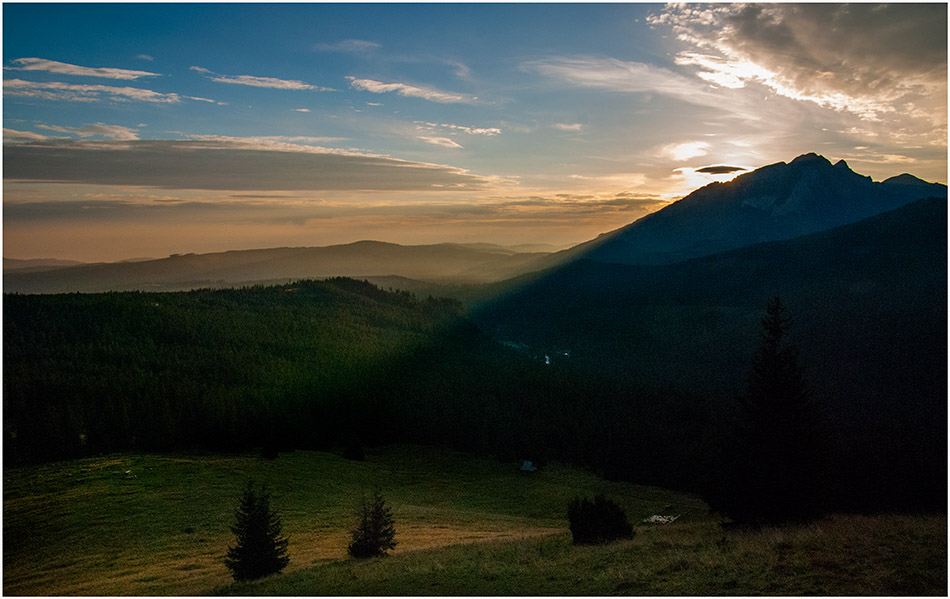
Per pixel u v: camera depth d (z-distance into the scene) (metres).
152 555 43.78
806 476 28.33
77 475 65.31
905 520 26.03
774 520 28.58
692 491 87.44
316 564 35.94
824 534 22.89
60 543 46.88
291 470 78.31
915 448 84.44
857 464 57.41
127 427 85.44
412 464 98.12
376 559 34.41
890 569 17.98
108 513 53.47
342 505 64.12
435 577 25.09
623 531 30.95
